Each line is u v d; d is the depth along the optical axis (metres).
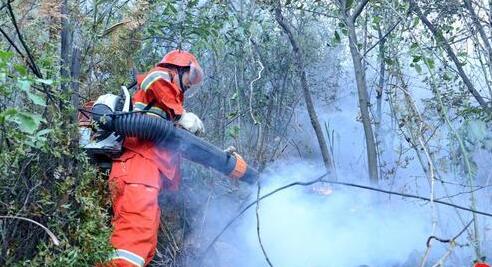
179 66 3.42
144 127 3.13
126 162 3.19
